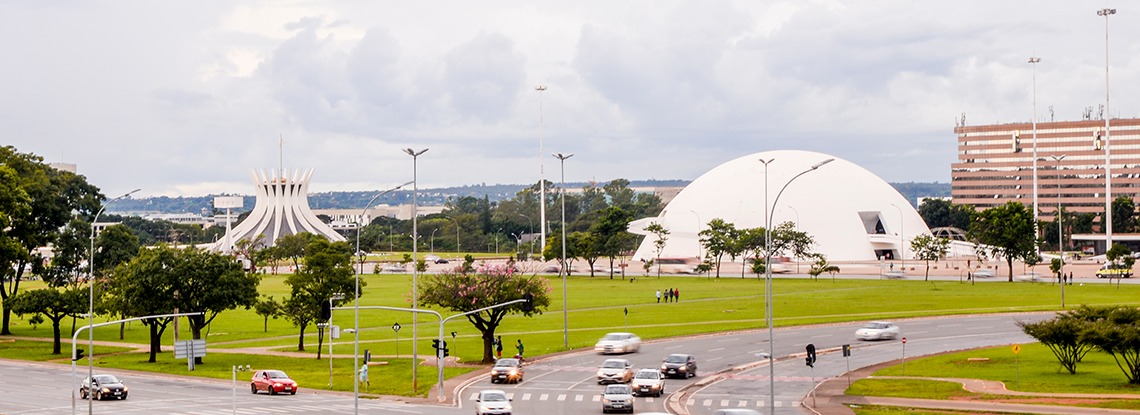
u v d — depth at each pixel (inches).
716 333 4626.0
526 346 4306.1
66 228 6028.5
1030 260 7662.4
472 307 3811.5
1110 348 3009.4
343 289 4188.0
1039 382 3070.9
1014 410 2605.8
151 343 4163.4
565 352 4106.8
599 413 2733.8
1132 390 2878.9
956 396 2871.6
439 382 3063.5
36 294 4480.8
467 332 4867.1
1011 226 7396.7
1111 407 2608.3
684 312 5521.7
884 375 3329.2
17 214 5359.3
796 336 4468.5
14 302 4473.4
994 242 7490.2
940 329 4603.8
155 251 4197.8
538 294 3956.7
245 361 4060.0
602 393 3090.6
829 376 3361.2
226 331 5147.6
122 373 3848.4
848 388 3078.2
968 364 3508.9
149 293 4136.3
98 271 5767.7
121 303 4143.7
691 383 3297.2
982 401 2773.1
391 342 4576.8
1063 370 3307.1
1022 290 6599.4
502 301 3841.0
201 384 3508.9
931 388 3026.6
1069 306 5457.7
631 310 5693.9
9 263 5378.9
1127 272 7815.0
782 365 3651.6
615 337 4099.4
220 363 4025.6
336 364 3917.3
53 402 3093.0
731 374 3472.0
